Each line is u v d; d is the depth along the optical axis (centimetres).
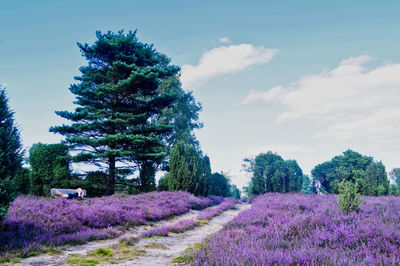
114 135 2078
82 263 572
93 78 2306
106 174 2280
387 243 492
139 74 2083
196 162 2494
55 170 1969
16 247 643
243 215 1110
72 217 963
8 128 667
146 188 2356
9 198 637
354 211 918
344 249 501
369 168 2914
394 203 1252
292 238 621
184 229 1094
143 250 705
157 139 2255
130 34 2444
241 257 444
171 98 2462
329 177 4116
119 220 1090
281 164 4012
